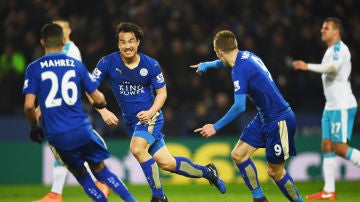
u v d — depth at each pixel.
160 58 47.47
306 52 49.06
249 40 48.19
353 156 30.09
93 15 51.12
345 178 42.69
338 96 29.98
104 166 21.50
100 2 51.81
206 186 39.53
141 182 42.00
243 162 23.86
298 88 47.56
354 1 55.25
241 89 22.03
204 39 50.31
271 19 50.75
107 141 42.25
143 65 23.94
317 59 49.31
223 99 44.75
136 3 51.47
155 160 23.98
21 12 49.81
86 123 20.66
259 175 42.56
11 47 46.41
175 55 47.38
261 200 24.23
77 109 20.53
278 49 47.56
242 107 21.88
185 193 34.25
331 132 30.30
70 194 34.09
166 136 44.88
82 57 46.72
